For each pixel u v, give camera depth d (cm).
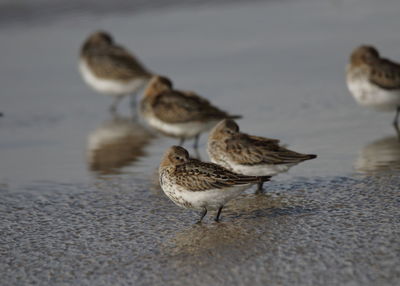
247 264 936
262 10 2991
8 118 1922
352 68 1745
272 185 1292
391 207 1132
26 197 1298
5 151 1642
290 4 3078
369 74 1702
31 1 2892
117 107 2117
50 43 2592
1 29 2722
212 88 2081
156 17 2914
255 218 1123
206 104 1688
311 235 1027
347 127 1689
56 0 2934
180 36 2639
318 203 1175
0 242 1060
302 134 1634
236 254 975
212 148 1303
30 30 2723
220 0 3150
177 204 1148
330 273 889
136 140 1742
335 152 1485
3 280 917
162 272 926
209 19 2866
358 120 1752
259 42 2541
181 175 1112
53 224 1141
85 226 1126
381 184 1257
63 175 1442
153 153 1619
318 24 2716
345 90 2025
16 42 2606
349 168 1366
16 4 2880
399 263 907
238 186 1092
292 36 2588
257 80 2150
